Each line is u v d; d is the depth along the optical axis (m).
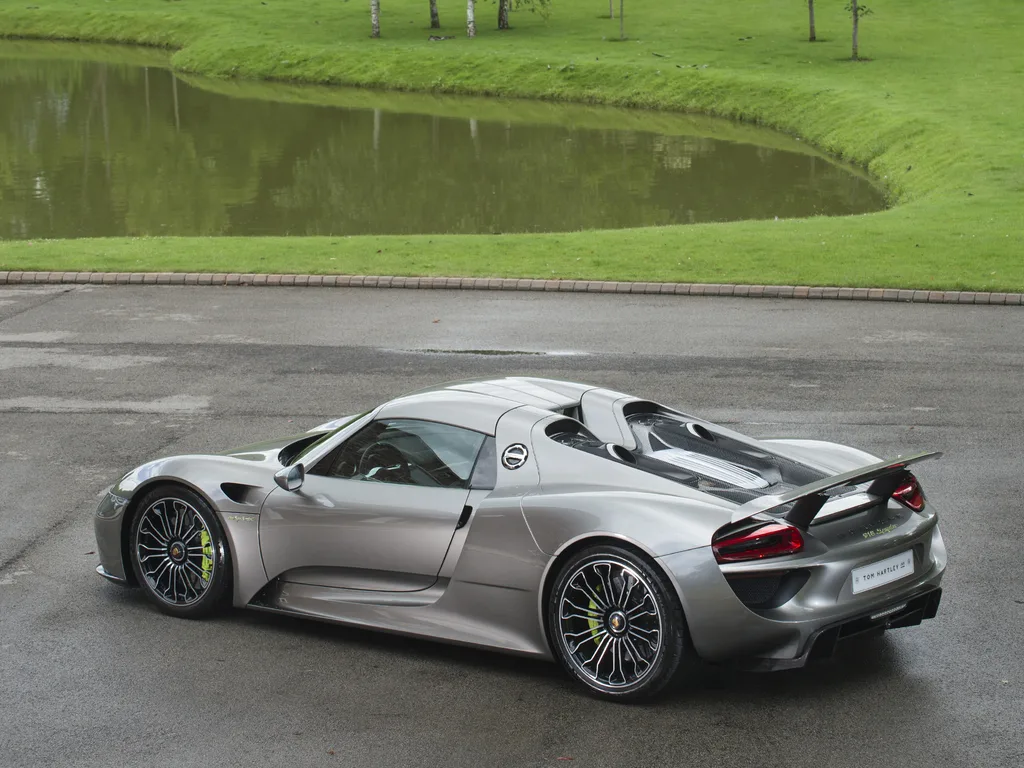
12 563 7.10
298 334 14.47
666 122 47.50
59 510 8.20
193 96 55.84
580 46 65.25
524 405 5.75
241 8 87.12
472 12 70.31
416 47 66.44
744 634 4.76
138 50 77.19
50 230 26.98
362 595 5.75
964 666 5.39
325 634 5.90
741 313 15.60
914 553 5.31
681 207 29.47
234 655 5.63
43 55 73.56
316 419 10.75
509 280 17.39
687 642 4.81
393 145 40.75
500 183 33.19
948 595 6.36
